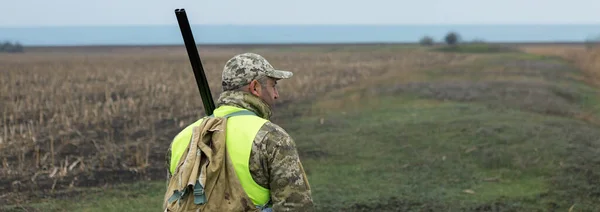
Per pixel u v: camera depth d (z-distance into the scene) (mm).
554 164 9055
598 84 24328
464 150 10289
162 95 19688
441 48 59344
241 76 2902
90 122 14312
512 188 8195
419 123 12758
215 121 2830
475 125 12031
